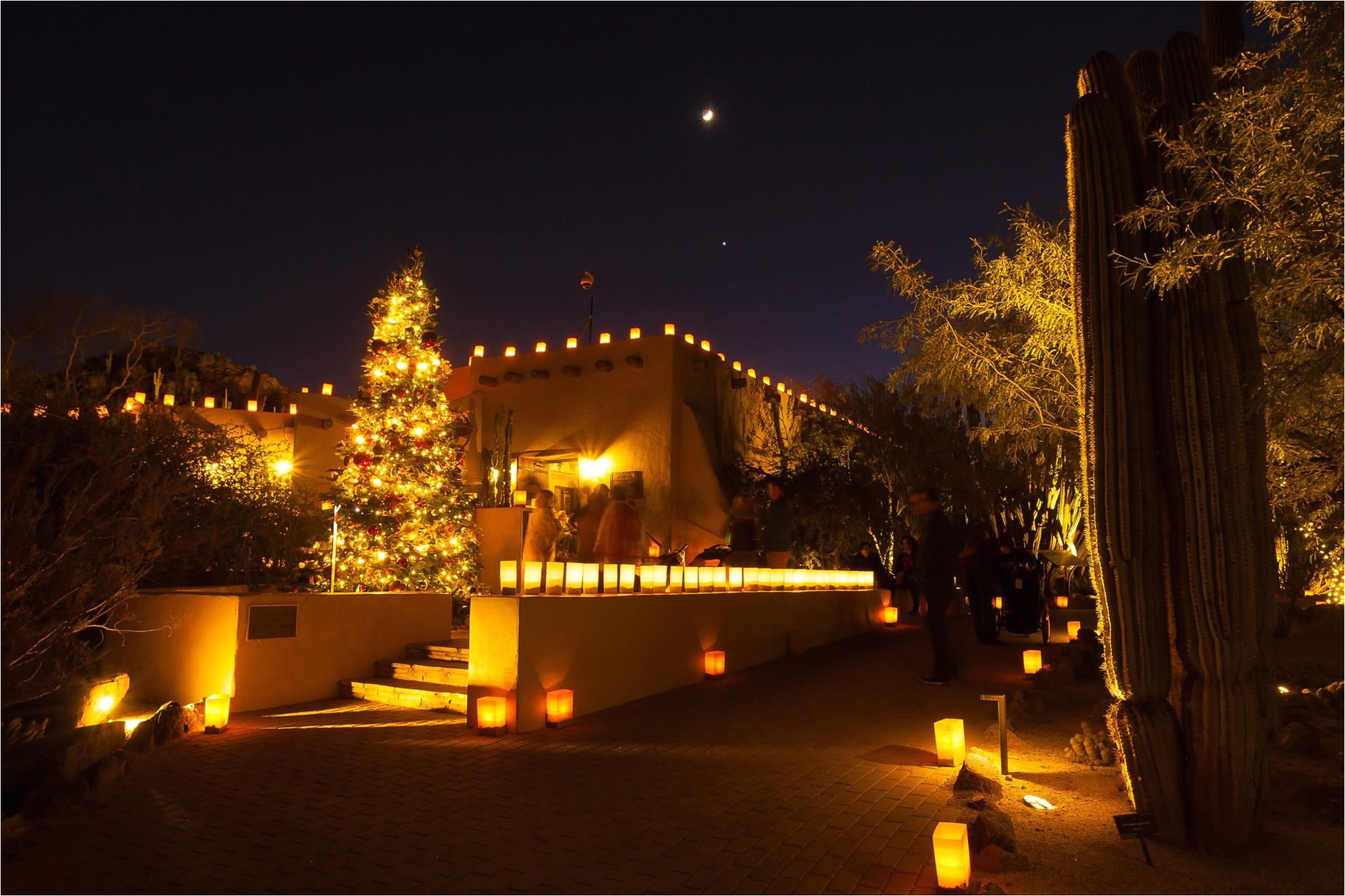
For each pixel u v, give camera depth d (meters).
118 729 6.35
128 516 7.54
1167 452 5.00
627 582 9.48
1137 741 4.94
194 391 20.34
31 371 10.06
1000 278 9.57
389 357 13.07
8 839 4.60
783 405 21.53
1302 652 10.76
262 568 12.09
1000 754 6.46
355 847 4.74
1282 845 4.82
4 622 6.11
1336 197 4.16
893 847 4.76
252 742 7.07
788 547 12.87
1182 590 4.93
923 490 9.95
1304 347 4.77
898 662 11.06
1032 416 10.18
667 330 18.00
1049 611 15.63
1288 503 6.25
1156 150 5.22
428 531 12.80
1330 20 4.00
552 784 5.94
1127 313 5.01
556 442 18.73
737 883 4.30
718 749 6.93
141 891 4.12
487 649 7.77
